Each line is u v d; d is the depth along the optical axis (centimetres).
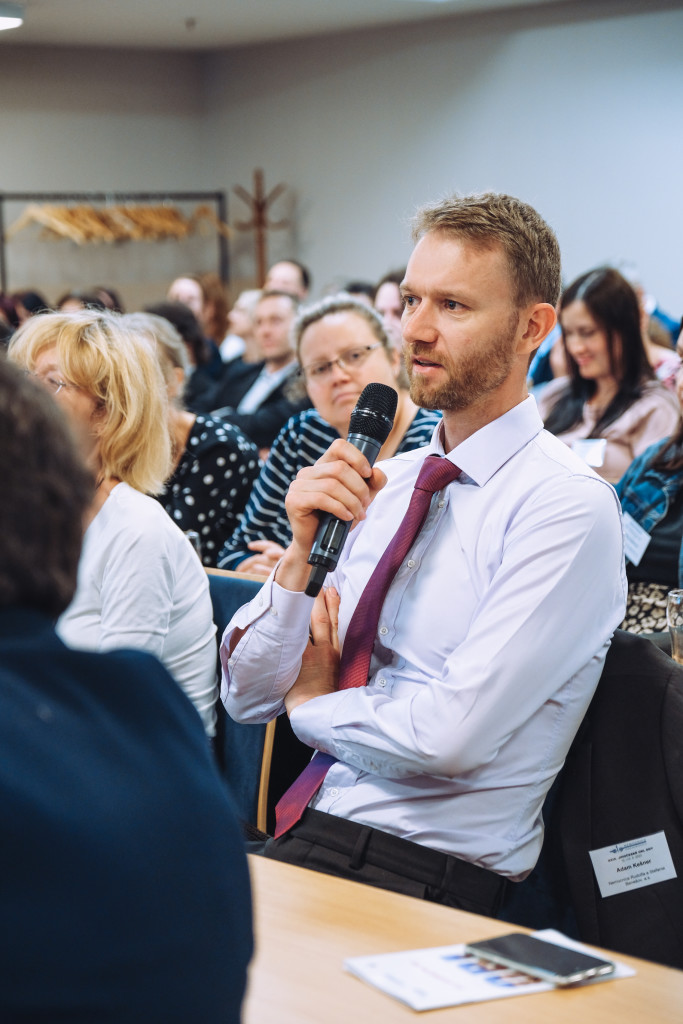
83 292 623
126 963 65
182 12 704
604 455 324
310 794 152
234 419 479
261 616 161
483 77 699
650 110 618
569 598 143
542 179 676
